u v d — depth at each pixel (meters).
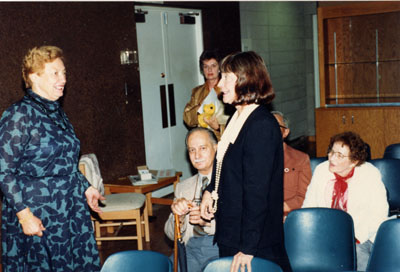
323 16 5.78
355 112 5.68
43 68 2.17
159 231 4.56
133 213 3.91
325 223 2.27
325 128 5.87
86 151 4.50
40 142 2.18
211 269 1.77
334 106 5.94
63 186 2.27
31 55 2.18
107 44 4.70
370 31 5.76
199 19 6.20
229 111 3.96
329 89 6.08
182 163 6.05
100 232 4.59
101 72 4.64
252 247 1.71
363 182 2.65
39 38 4.03
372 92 5.90
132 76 5.01
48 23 4.11
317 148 5.96
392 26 5.64
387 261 2.10
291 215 2.31
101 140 4.67
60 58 2.24
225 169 1.82
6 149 2.10
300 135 9.66
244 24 7.29
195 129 2.46
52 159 2.22
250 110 1.79
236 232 1.80
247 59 1.78
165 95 5.72
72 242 2.34
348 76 5.97
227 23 6.72
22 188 2.17
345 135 2.64
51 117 2.24
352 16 5.79
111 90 4.76
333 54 5.99
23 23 3.90
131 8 4.95
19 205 2.09
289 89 9.09
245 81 1.77
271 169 1.72
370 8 5.54
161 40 5.62
